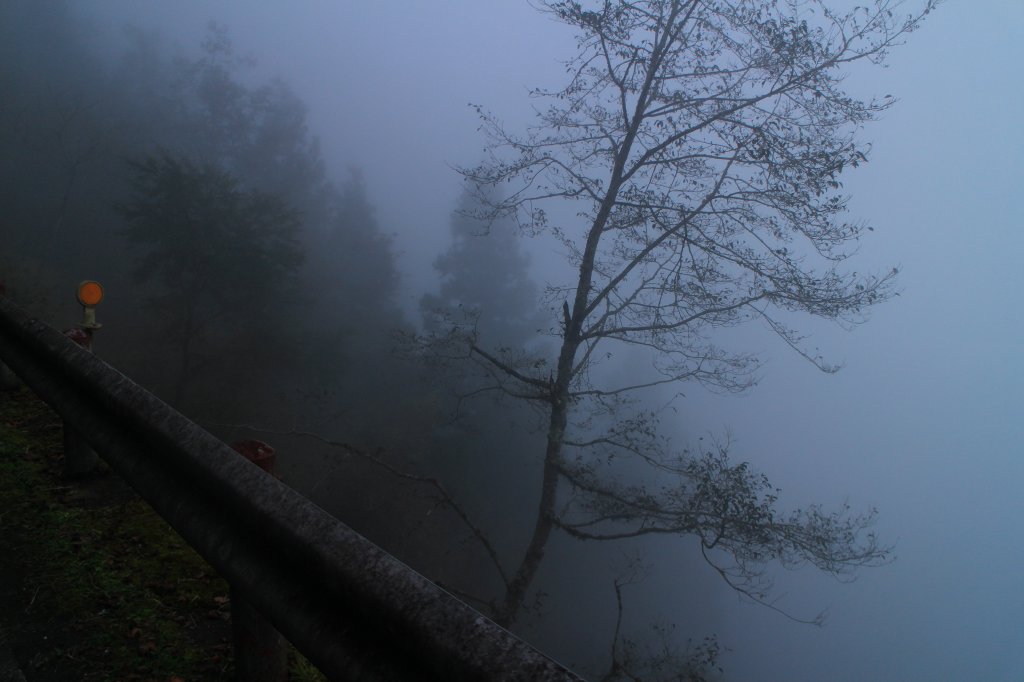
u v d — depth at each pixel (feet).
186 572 8.66
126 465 6.47
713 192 40.14
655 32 40.98
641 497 40.57
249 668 5.59
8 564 8.16
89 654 6.77
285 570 4.26
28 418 13.60
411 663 3.17
